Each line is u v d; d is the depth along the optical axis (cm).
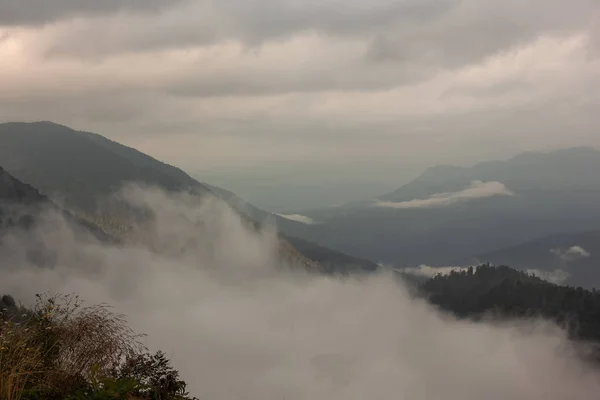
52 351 666
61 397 618
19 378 609
